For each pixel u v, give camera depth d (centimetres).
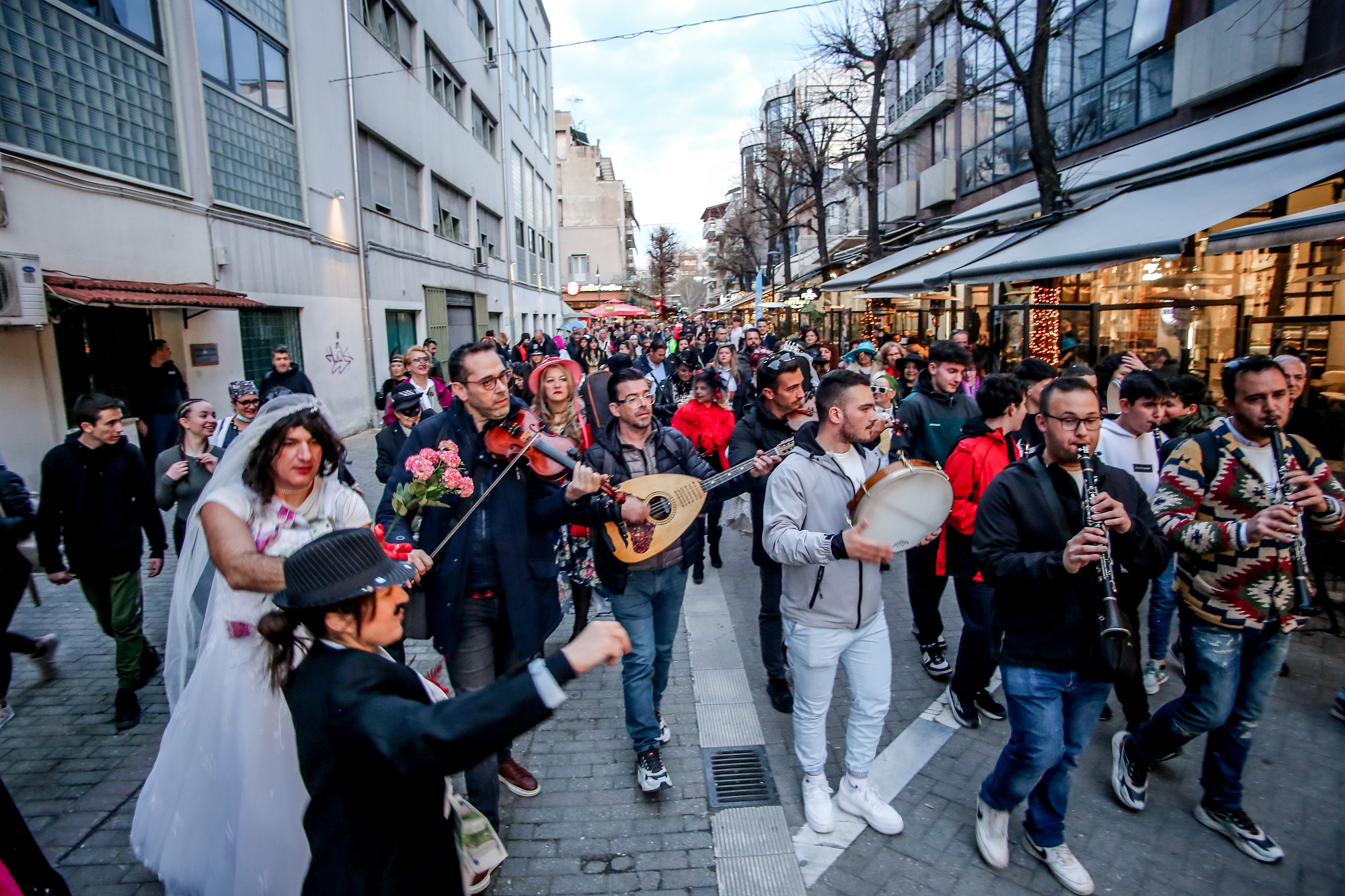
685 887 290
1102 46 1336
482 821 207
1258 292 823
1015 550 278
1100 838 314
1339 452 659
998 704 412
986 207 1692
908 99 2389
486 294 2677
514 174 3184
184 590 305
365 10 1583
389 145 1678
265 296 1120
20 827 246
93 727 409
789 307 2767
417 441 326
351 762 156
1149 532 269
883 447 549
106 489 408
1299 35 934
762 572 418
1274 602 283
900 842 313
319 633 169
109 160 796
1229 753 305
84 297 688
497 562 311
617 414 378
